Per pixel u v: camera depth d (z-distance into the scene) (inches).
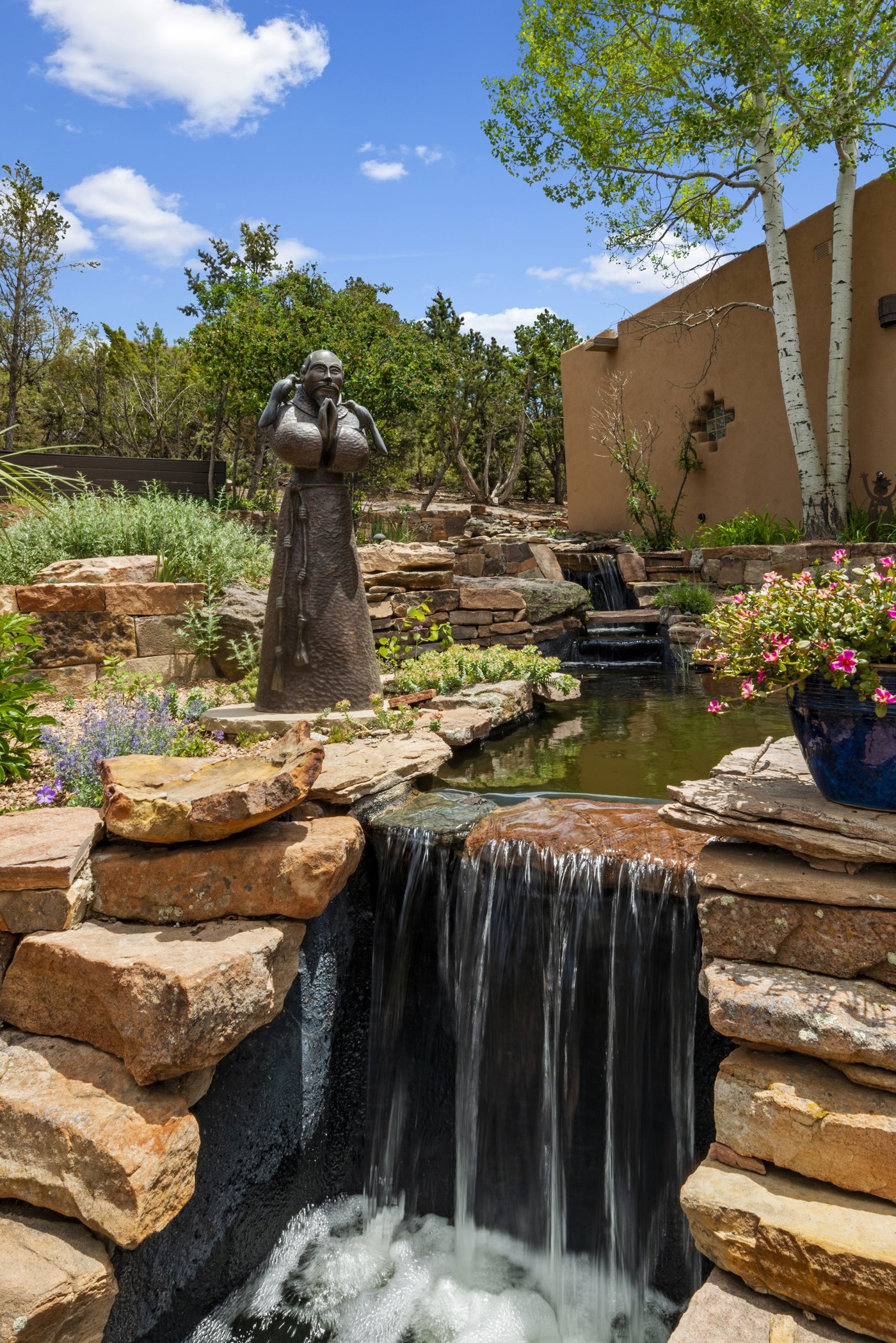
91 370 1162.6
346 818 131.9
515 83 456.1
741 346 566.9
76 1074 106.1
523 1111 124.1
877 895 84.2
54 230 871.1
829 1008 83.4
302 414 197.0
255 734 193.2
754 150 485.1
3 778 160.7
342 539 203.0
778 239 455.8
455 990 131.5
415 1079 137.6
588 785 175.5
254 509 718.5
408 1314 116.4
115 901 121.2
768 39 381.4
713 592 463.8
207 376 818.2
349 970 140.9
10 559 303.4
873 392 468.4
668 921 109.9
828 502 456.4
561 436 1456.7
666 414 644.7
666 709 266.4
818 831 90.0
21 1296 88.7
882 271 457.4
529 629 365.4
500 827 131.0
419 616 297.4
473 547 526.0
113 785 127.2
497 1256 126.0
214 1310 115.3
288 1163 128.5
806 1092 84.4
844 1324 76.5
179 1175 100.3
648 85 451.2
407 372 727.1
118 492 398.0
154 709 205.0
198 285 868.0
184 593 279.6
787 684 93.2
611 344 692.1
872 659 87.0
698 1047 107.7
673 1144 110.8
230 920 118.6
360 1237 132.0
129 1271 101.0
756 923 91.2
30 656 253.0
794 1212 80.3
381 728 192.1
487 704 233.5
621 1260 115.2
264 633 208.4
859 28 375.6
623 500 699.4
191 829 118.0
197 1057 101.0
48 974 111.7
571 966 118.1
